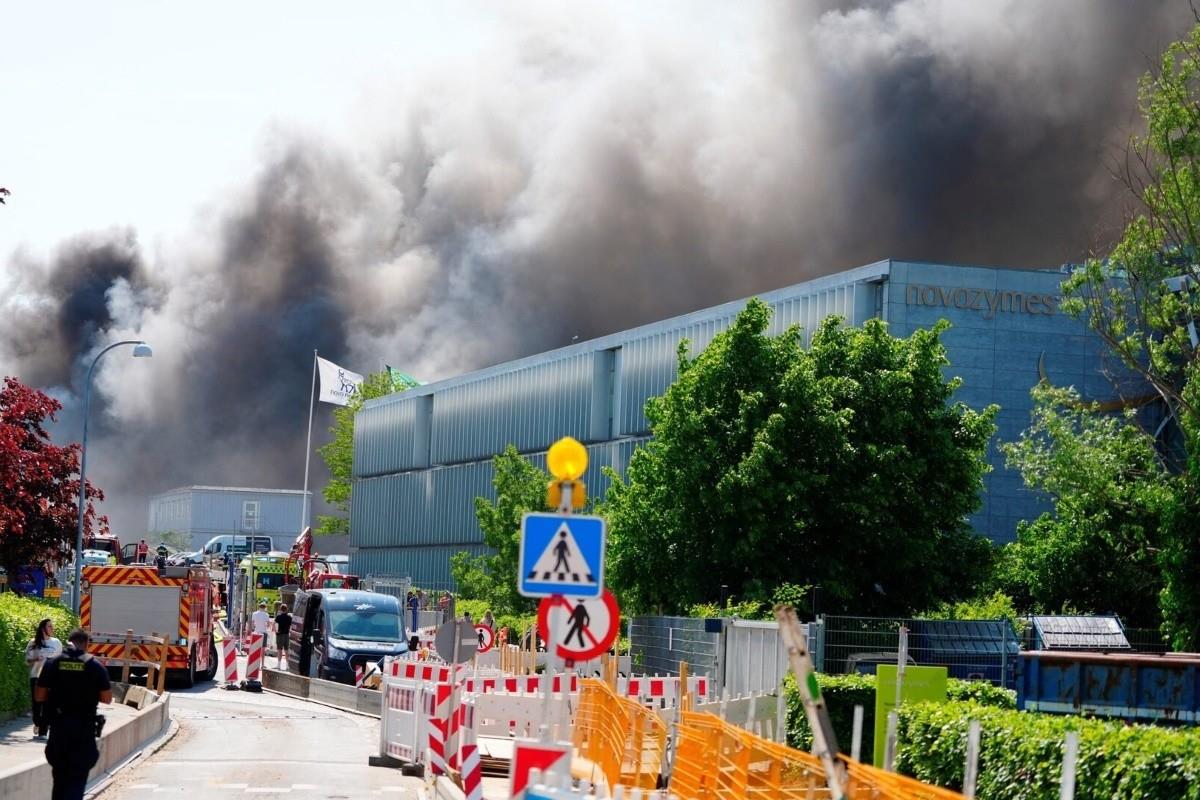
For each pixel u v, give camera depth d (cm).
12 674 2716
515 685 2812
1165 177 3697
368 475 10575
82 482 4434
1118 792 1268
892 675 2111
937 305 5591
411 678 2539
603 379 7544
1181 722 1947
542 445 8056
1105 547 4250
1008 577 4434
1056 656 2069
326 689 4088
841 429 3934
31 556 4362
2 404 4366
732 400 4019
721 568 3975
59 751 1498
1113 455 4203
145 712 2673
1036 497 5619
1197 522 3438
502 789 2112
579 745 2511
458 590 7512
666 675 3575
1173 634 3462
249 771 2269
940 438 4028
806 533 3947
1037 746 1430
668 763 1934
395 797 2008
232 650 4784
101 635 4250
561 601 1463
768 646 2977
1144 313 3816
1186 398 3672
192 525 15338
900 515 3978
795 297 6025
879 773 1030
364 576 10519
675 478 3984
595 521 1330
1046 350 5644
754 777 1345
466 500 9031
